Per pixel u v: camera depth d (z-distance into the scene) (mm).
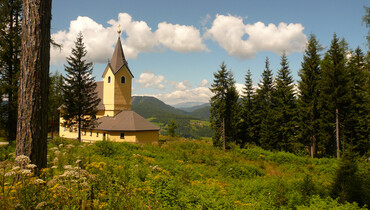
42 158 6258
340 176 9844
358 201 8773
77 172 5129
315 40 31594
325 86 27281
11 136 21953
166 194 6488
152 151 22156
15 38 21484
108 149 14625
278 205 8141
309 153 31797
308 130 29891
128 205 4984
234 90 37094
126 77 44656
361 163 12281
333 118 27609
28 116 6008
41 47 6211
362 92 25109
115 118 41594
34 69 6094
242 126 37844
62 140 16531
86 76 33250
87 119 35219
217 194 7500
